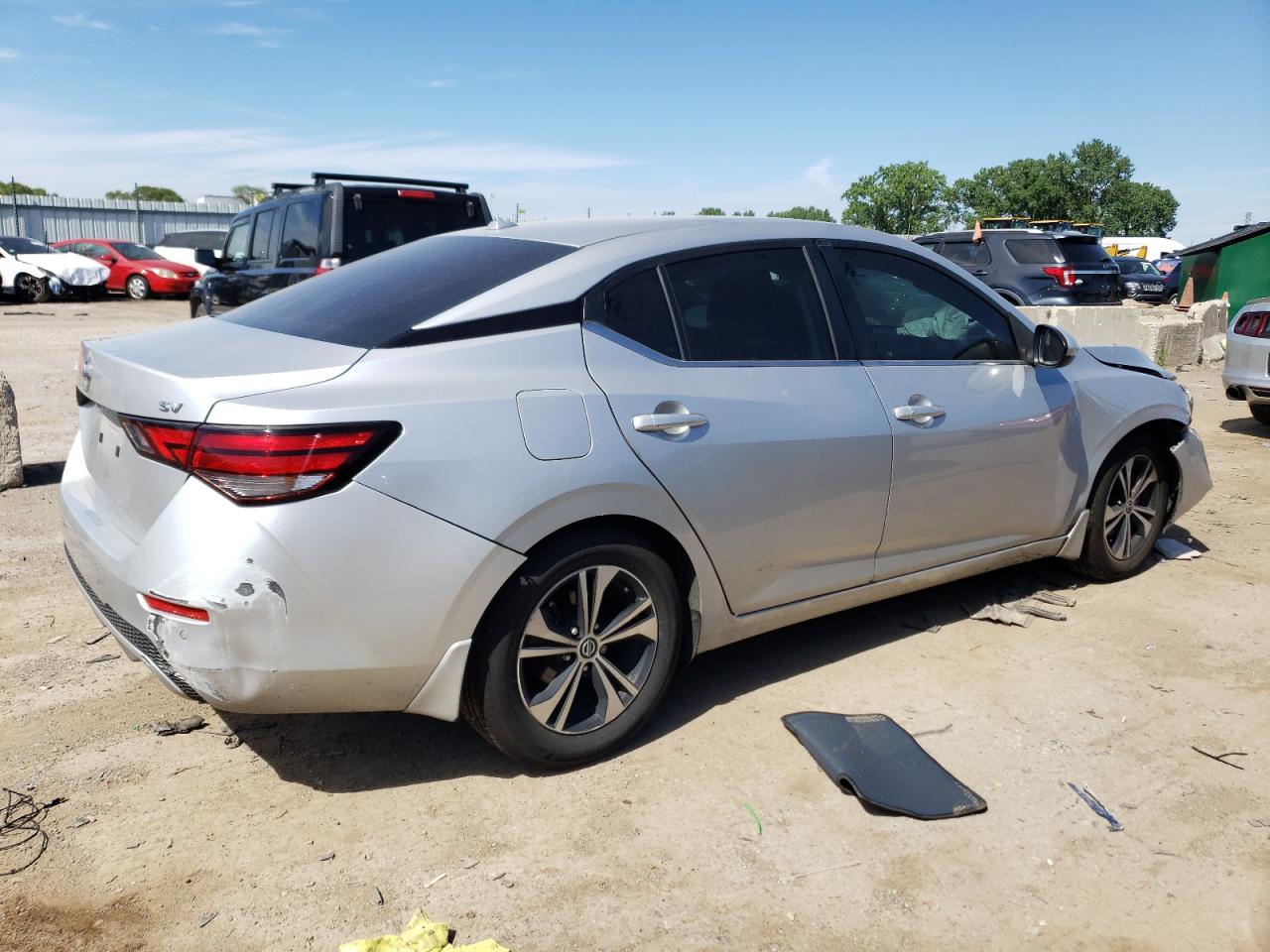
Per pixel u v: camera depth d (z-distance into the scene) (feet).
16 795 9.65
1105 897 8.53
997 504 13.57
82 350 10.98
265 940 7.84
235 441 8.27
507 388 9.39
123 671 12.33
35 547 16.81
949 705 11.80
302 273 31.12
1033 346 13.76
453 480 8.89
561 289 10.19
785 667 12.75
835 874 8.77
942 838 9.29
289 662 8.53
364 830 9.25
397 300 10.14
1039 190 264.72
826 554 11.85
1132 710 11.76
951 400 12.78
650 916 8.20
